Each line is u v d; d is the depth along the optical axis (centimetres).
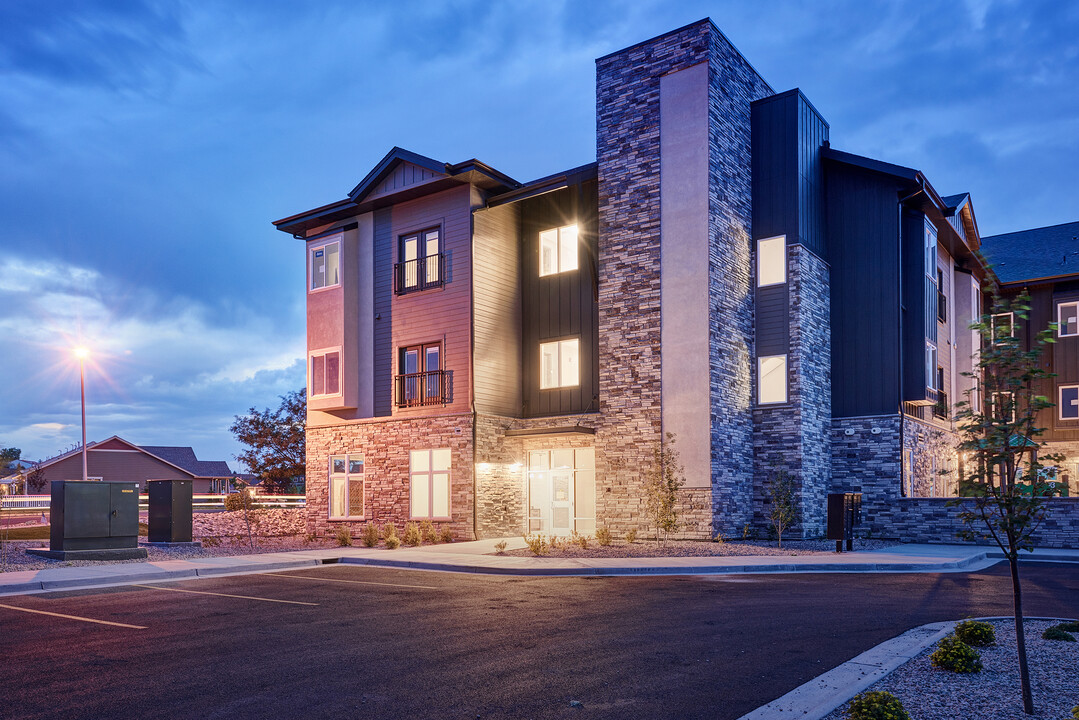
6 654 795
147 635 888
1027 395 610
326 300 2475
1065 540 1862
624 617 977
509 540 2075
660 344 2045
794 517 2027
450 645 824
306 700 631
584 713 593
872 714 511
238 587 1277
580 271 2259
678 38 2114
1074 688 611
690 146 2052
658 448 2019
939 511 2012
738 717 579
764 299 2172
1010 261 3103
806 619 950
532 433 2167
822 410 2186
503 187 2256
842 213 2288
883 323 2192
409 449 2267
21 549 1739
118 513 1655
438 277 2242
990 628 767
